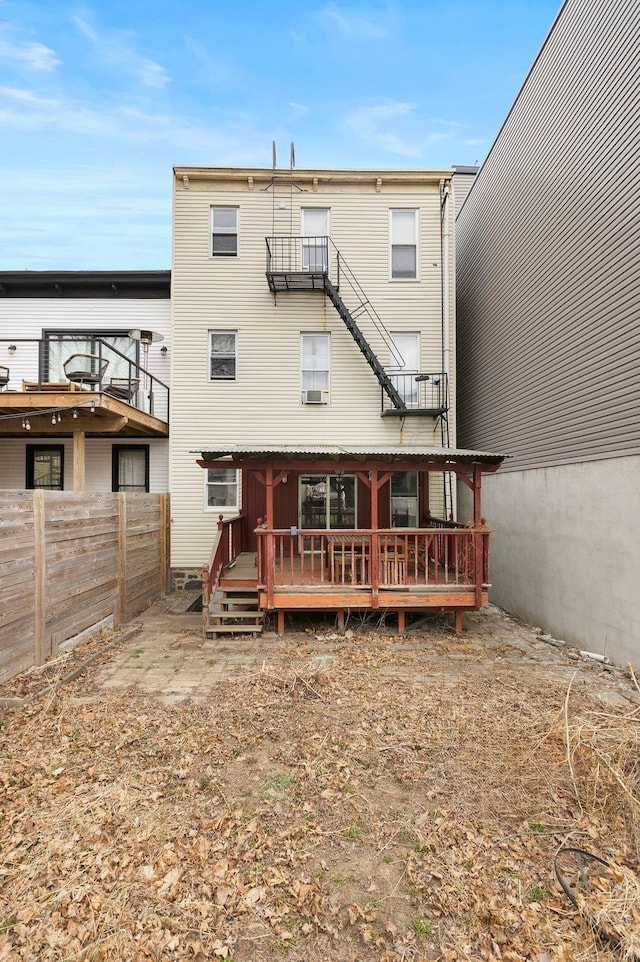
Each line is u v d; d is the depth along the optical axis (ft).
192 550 34.99
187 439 35.24
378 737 13.15
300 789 10.96
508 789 10.89
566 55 23.25
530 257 27.27
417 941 7.39
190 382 35.37
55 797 10.51
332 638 22.84
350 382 35.78
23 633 17.20
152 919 7.67
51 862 8.73
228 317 35.55
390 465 23.90
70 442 37.65
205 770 11.64
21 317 38.01
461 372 40.24
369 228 35.94
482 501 33.32
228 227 35.99
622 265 19.02
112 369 36.37
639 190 17.93
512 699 15.69
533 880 8.48
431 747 12.61
